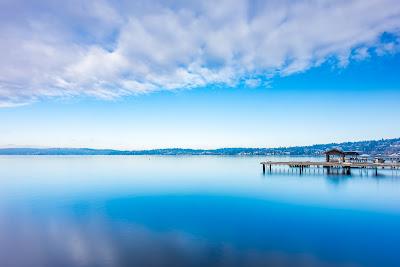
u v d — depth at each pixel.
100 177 75.69
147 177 75.38
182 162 174.12
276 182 58.34
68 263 18.55
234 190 49.75
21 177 75.69
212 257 19.34
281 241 22.39
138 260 18.95
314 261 18.59
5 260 19.06
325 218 29.45
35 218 30.33
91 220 29.36
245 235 23.92
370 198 39.91
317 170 79.62
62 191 50.16
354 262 18.48
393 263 18.25
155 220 29.19
